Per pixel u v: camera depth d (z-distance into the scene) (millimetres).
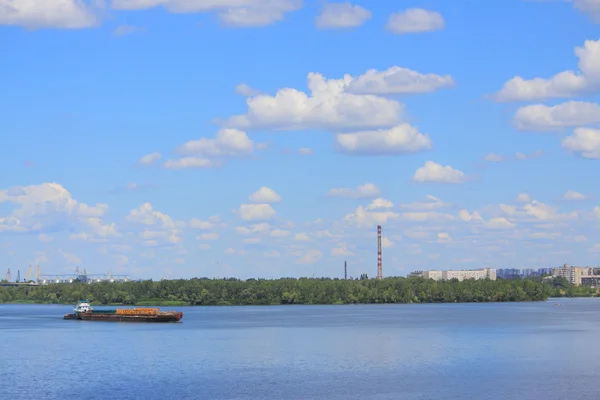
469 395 129500
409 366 162125
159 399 126562
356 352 188625
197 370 156875
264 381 143000
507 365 162875
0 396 129500
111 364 166250
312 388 135875
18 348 198875
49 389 135250
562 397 127812
